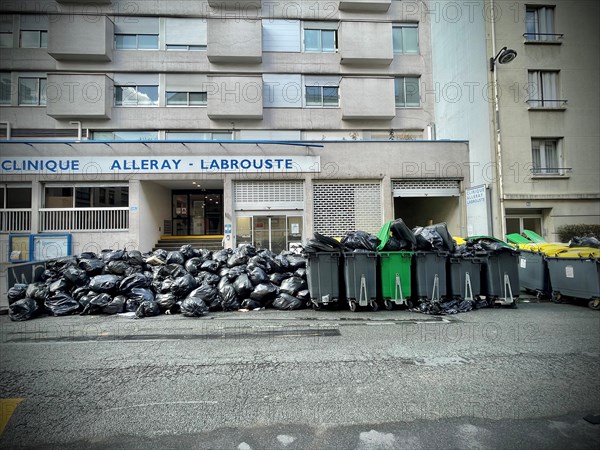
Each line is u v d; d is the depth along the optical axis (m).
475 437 2.51
